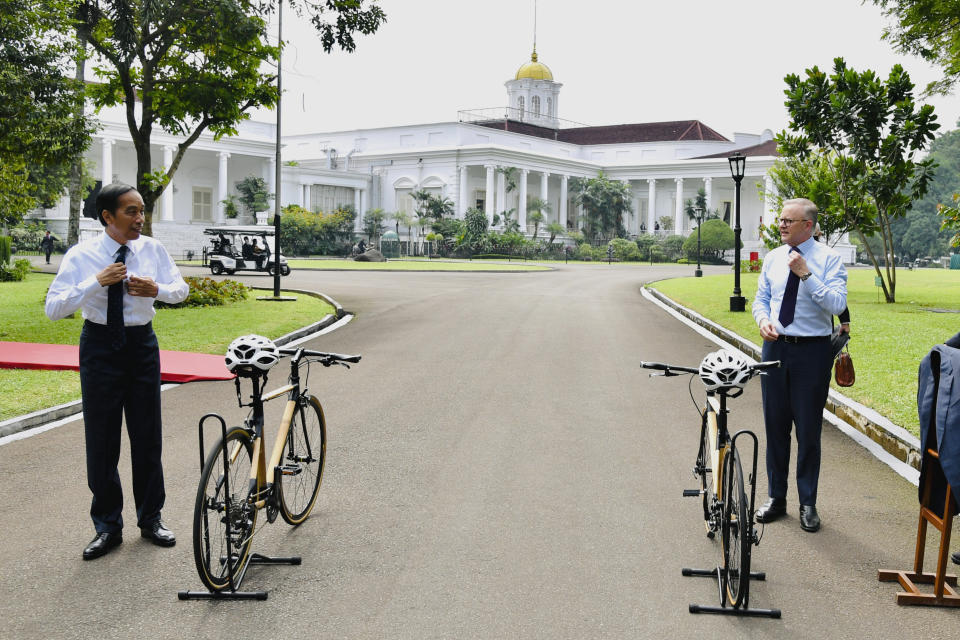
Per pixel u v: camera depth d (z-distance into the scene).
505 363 12.06
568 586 4.37
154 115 19.09
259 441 4.61
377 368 11.53
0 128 14.58
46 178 36.31
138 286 4.65
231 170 70.56
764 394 5.57
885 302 20.92
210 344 13.03
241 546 4.37
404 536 5.09
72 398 8.70
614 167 83.19
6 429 7.54
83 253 4.80
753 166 75.81
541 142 82.88
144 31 17.47
